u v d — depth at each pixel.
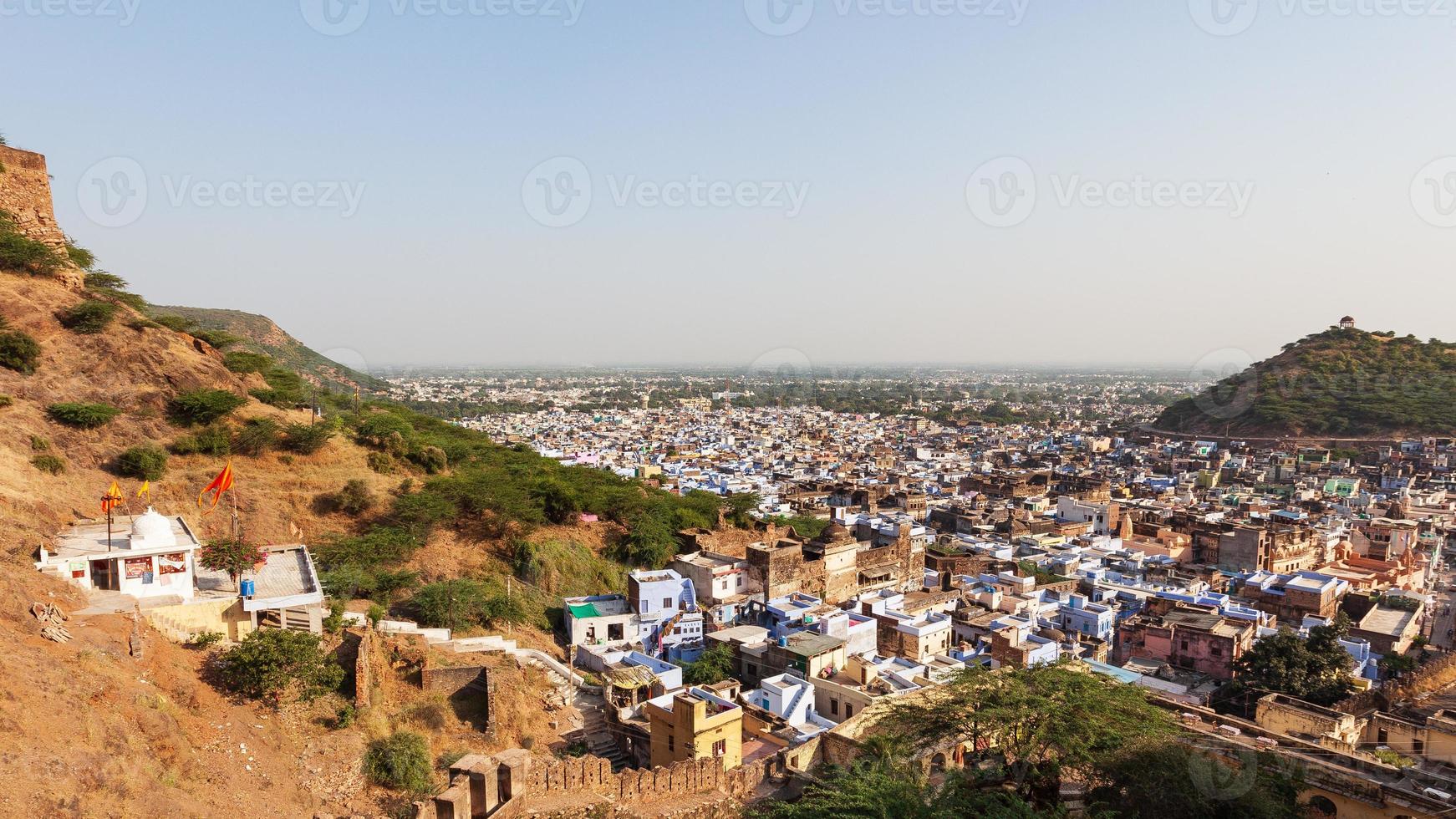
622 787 28.08
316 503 55.75
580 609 54.03
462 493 61.25
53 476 43.53
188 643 29.55
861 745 32.06
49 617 24.77
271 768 24.59
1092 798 26.47
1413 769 27.89
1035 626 62.94
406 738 28.02
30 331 54.69
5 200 60.88
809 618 53.50
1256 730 31.56
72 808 17.50
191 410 57.03
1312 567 97.38
